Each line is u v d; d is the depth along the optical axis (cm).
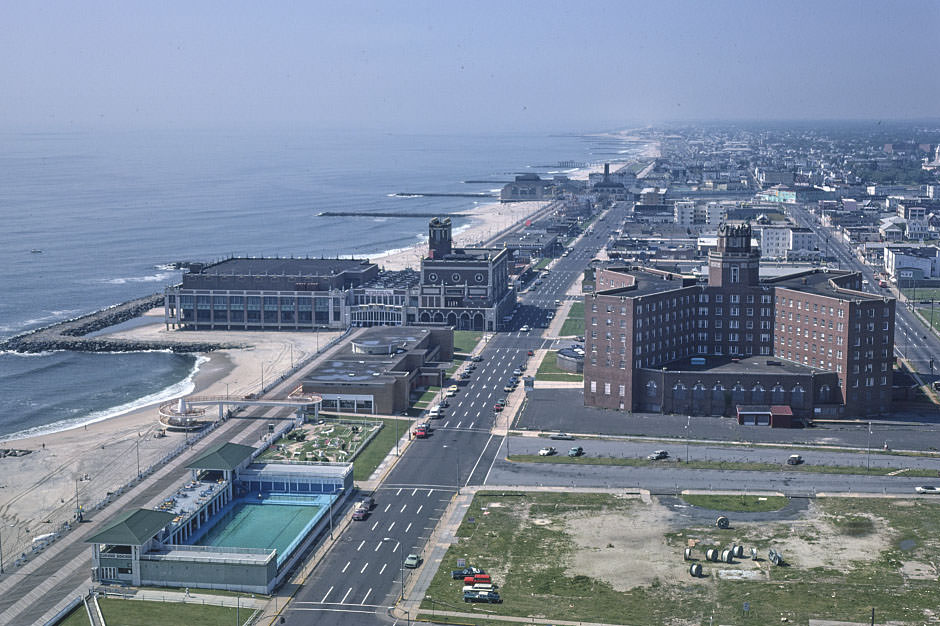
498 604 18425
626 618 17838
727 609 18138
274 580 19238
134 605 18425
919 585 19075
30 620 17912
